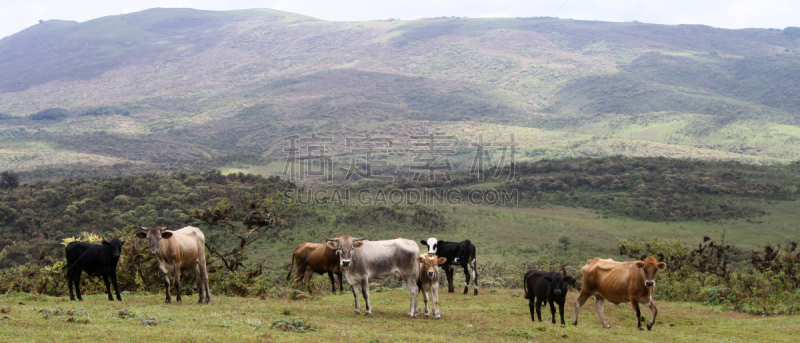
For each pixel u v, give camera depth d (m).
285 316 11.62
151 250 12.66
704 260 27.41
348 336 9.39
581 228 72.94
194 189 70.69
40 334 8.04
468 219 74.38
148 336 8.33
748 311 16.77
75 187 69.94
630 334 11.64
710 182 92.00
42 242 51.47
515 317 14.14
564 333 11.13
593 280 13.02
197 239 13.92
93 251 13.31
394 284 29.09
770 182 92.25
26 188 71.75
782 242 62.50
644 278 12.18
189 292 19.28
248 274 18.22
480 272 42.09
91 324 9.22
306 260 18.84
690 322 14.52
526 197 93.69
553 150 197.12
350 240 12.50
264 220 23.53
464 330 11.25
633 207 81.94
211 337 8.48
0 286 17.27
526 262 52.09
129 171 166.62
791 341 11.51
